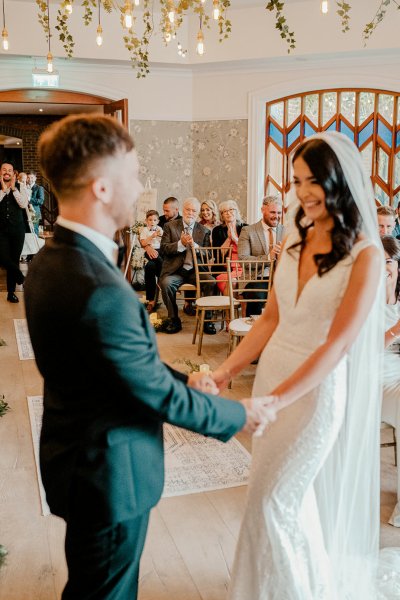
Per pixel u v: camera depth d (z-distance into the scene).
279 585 1.92
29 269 1.48
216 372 2.12
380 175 8.16
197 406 1.46
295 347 1.96
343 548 2.23
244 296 5.88
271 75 8.40
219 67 8.53
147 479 1.50
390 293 3.13
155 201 8.46
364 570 2.27
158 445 1.54
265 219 5.93
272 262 5.23
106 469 1.42
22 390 4.64
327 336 1.89
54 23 7.85
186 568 2.52
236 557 2.00
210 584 2.42
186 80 8.75
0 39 7.73
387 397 2.86
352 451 2.19
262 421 1.72
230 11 8.02
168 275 6.49
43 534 2.76
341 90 8.14
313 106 8.37
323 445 1.93
